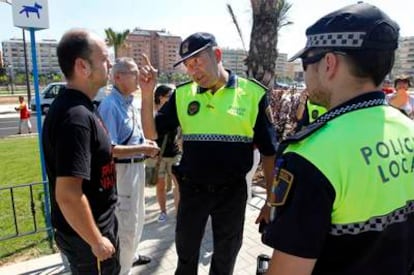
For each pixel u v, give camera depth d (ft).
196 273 8.07
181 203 7.77
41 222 13.57
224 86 7.29
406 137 3.21
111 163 6.15
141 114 7.84
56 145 5.24
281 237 2.85
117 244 6.61
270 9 18.92
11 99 100.42
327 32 3.02
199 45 6.93
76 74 5.67
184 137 7.68
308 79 3.33
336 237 2.90
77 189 5.20
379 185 2.88
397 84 17.21
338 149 2.81
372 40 2.89
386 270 2.98
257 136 7.44
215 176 7.32
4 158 26.94
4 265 10.33
